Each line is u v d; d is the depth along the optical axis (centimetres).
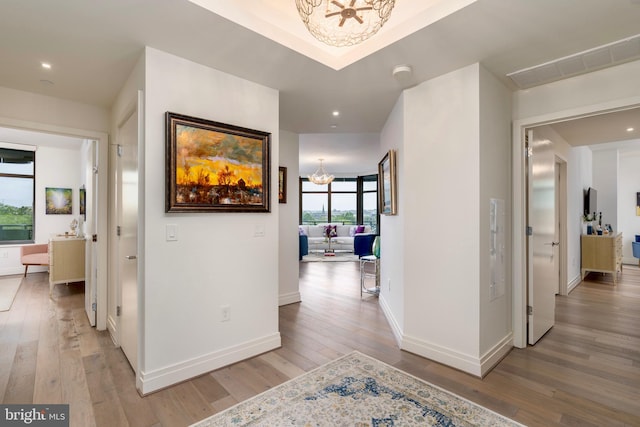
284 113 361
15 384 225
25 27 189
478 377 234
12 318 368
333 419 184
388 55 228
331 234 958
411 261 282
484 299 245
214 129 243
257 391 215
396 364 255
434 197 266
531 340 292
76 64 237
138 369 217
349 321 358
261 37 205
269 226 284
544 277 320
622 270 660
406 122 287
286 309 404
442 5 185
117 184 297
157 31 196
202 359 239
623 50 217
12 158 620
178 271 228
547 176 331
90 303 351
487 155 251
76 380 230
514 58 232
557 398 208
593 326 344
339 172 1043
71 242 471
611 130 393
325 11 153
